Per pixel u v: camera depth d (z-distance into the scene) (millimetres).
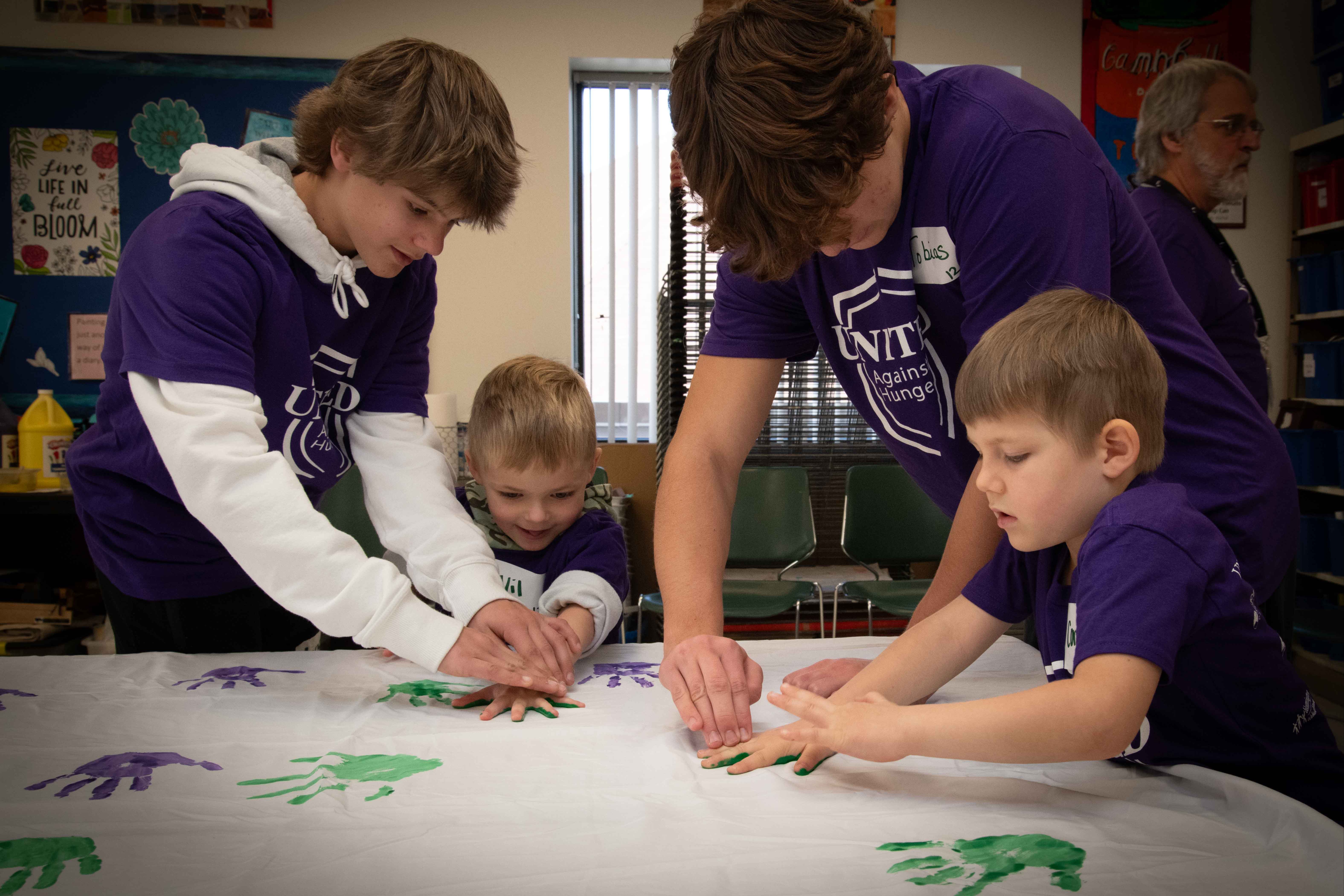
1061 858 542
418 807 632
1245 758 719
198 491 839
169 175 3102
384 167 886
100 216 3078
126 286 894
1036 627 845
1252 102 1773
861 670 946
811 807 632
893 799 650
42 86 3045
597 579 1145
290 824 600
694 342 2916
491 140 909
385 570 874
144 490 1045
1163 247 1634
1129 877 515
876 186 830
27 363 3074
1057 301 707
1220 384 914
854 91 680
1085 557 672
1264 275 3514
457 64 916
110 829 592
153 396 854
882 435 1152
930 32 3334
